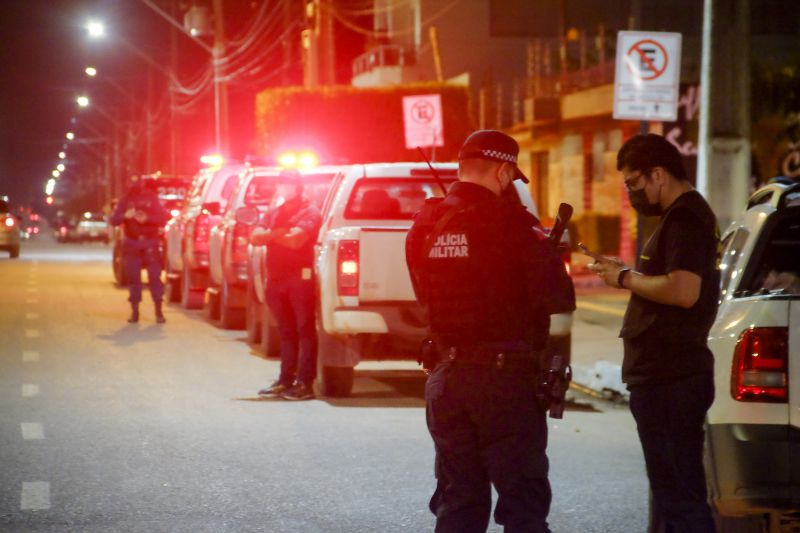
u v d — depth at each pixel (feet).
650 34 53.62
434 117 108.47
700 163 56.80
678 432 23.66
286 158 79.87
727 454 24.82
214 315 86.12
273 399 52.54
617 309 92.58
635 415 24.17
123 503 33.40
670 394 23.61
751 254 27.84
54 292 108.68
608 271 24.03
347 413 49.37
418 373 63.57
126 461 38.83
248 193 78.23
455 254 22.18
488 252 22.02
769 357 24.68
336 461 39.52
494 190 22.74
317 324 54.13
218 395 53.16
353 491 35.37
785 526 26.20
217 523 31.55
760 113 128.98
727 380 25.12
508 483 22.17
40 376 57.52
